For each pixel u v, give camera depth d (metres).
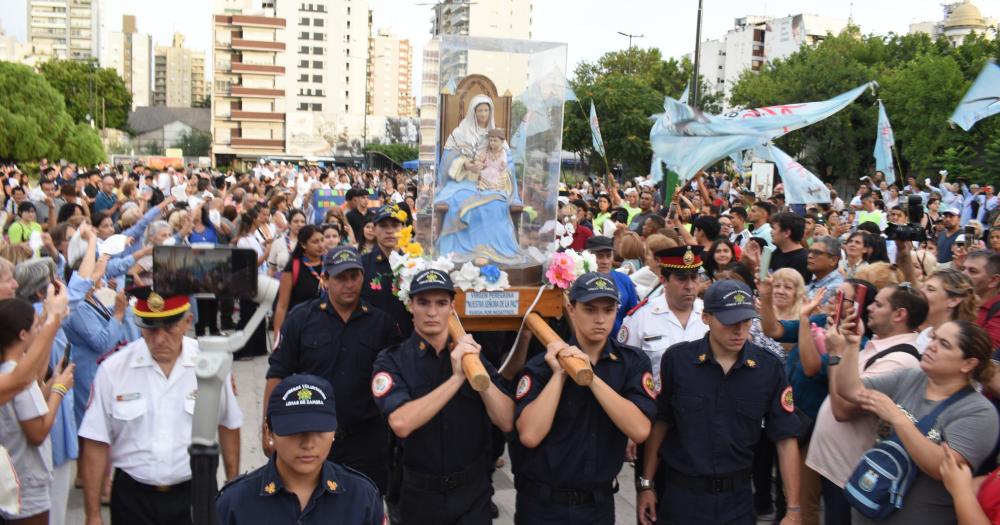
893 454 4.03
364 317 5.27
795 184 11.52
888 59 53.00
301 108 117.75
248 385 9.09
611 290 4.11
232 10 110.06
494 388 4.19
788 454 4.38
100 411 4.08
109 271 7.55
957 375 3.94
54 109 52.34
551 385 3.98
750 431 4.38
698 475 4.34
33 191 16.14
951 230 11.41
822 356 5.09
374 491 3.25
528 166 5.98
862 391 4.14
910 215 10.22
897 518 4.01
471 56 5.77
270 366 5.23
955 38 89.44
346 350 5.16
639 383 4.20
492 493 4.54
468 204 5.67
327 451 3.10
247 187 18.92
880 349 4.71
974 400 3.90
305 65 117.06
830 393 4.50
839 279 6.38
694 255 5.49
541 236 6.00
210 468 2.63
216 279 2.74
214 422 2.65
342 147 105.00
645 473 4.54
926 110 37.88
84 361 5.91
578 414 4.13
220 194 16.80
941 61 37.88
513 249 5.76
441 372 4.38
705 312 4.39
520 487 4.30
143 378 4.12
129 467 4.08
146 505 4.09
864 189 18.38
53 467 4.79
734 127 11.48
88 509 4.06
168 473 4.08
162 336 4.07
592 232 10.62
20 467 4.25
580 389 4.14
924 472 3.91
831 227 12.42
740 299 4.26
